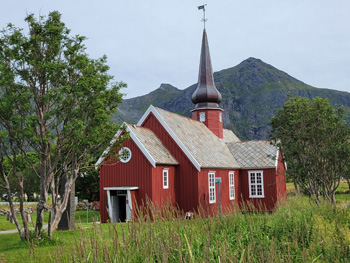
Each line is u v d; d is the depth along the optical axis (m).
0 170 15.77
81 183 50.25
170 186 26.88
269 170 34.25
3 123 15.10
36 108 15.97
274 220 13.64
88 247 8.27
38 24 16.12
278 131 28.55
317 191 24.58
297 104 27.42
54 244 14.73
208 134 36.50
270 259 7.21
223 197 31.12
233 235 11.96
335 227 13.20
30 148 16.42
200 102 40.00
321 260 9.30
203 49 41.44
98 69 16.95
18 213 41.03
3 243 17.36
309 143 25.22
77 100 16.14
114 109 17.47
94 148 17.47
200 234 10.48
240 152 37.00
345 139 24.53
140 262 7.98
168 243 8.52
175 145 28.23
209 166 28.55
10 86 15.06
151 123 29.55
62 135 16.08
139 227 8.96
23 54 15.47
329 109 25.83
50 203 46.84
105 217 26.58
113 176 26.67
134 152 26.02
